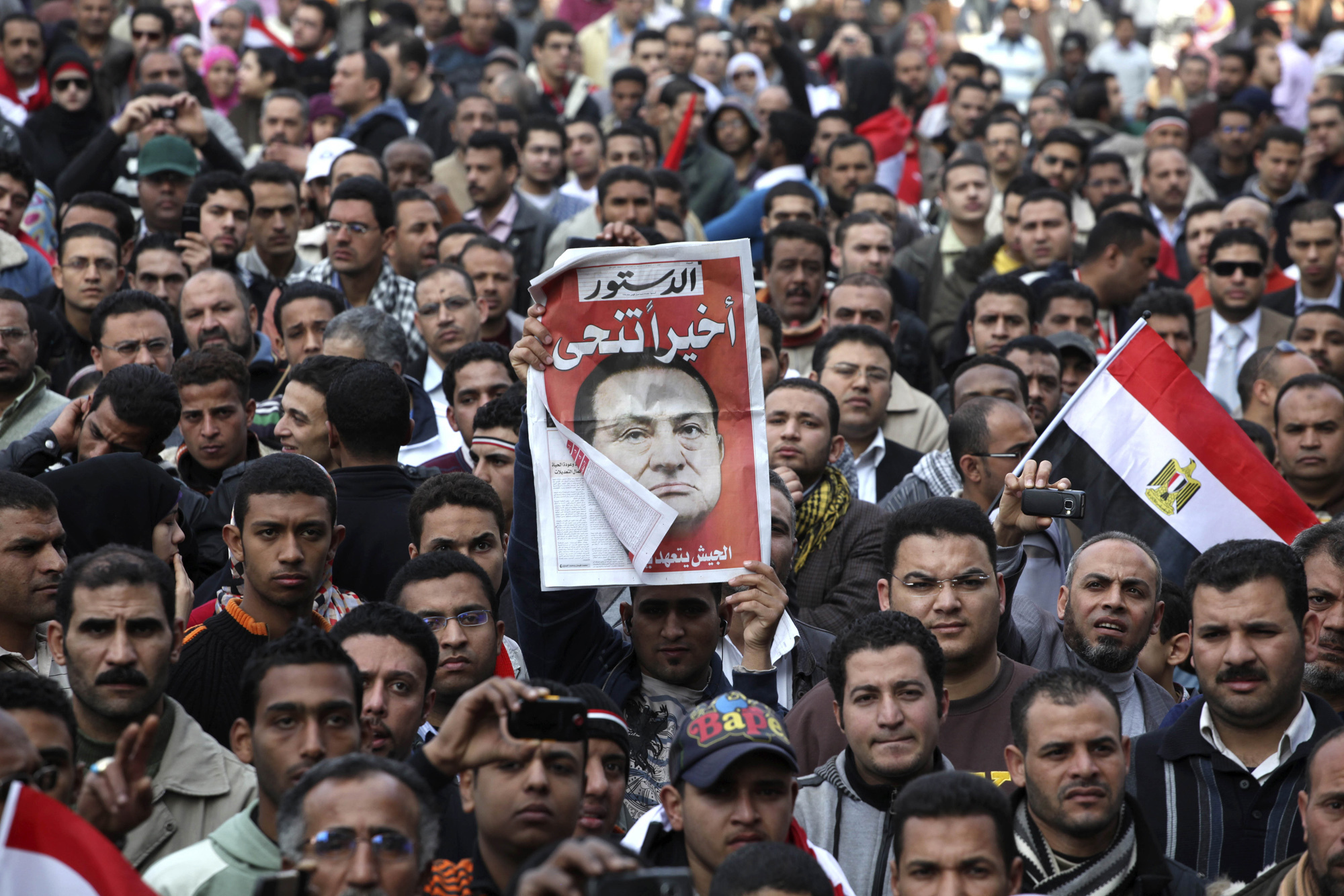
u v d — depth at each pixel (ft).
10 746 47.60
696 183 176.55
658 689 70.74
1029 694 60.49
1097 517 88.99
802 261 126.72
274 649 57.11
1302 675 68.49
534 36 234.79
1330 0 305.94
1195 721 69.72
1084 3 307.58
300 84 209.36
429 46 239.09
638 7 249.14
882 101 204.64
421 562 69.82
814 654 80.59
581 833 58.39
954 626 71.36
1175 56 303.68
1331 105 195.11
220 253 128.16
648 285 66.18
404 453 102.17
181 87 183.62
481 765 53.16
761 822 54.90
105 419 82.79
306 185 149.79
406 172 153.89
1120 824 59.52
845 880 58.85
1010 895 53.16
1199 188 199.41
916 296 152.76
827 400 93.45
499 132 155.63
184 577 73.82
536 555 69.82
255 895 45.03
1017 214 150.71
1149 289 139.54
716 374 66.28
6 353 95.91
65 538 70.49
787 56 215.31
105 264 116.47
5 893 43.96
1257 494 88.43
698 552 65.87
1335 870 55.31
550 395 66.08
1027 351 111.45
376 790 48.60
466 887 55.21
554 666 71.31
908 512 73.67
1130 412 89.35
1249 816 67.21
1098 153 184.24
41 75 174.50
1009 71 280.10
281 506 70.28
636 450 65.82
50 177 161.89
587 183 172.45
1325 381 103.71
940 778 53.52
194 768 61.77
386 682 62.54
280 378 114.01
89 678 60.23
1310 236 150.41
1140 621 76.23
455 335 116.78
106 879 44.86
